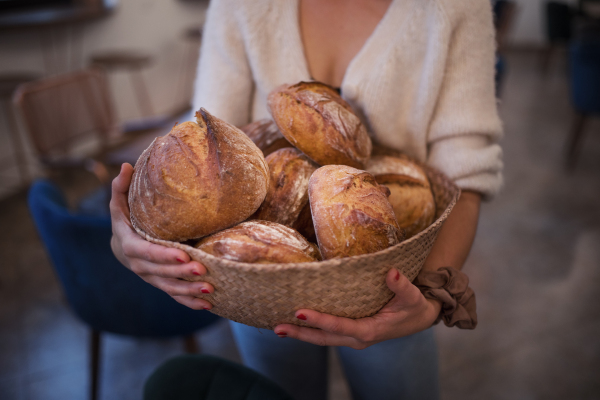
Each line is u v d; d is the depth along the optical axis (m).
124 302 1.18
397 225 0.55
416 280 0.63
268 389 0.75
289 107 0.62
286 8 0.76
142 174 0.53
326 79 0.79
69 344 1.74
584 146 3.55
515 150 3.51
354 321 0.51
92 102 2.14
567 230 2.44
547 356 1.66
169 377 0.75
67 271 1.18
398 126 0.76
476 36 0.68
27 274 2.13
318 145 0.61
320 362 0.95
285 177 0.60
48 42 3.10
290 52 0.77
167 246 0.50
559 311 1.87
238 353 1.71
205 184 0.51
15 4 3.15
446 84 0.70
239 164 0.53
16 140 2.85
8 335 1.79
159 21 4.09
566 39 5.56
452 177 0.72
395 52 0.70
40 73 3.08
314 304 0.49
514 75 5.89
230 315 0.54
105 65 3.22
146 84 4.02
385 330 0.53
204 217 0.51
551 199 2.76
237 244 0.50
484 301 1.93
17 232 2.49
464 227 0.70
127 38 3.77
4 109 2.83
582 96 2.98
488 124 0.70
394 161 0.68
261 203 0.56
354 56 0.76
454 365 1.64
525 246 2.30
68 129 2.01
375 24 0.74
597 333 1.76
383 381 0.83
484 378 1.58
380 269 0.48
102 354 1.71
